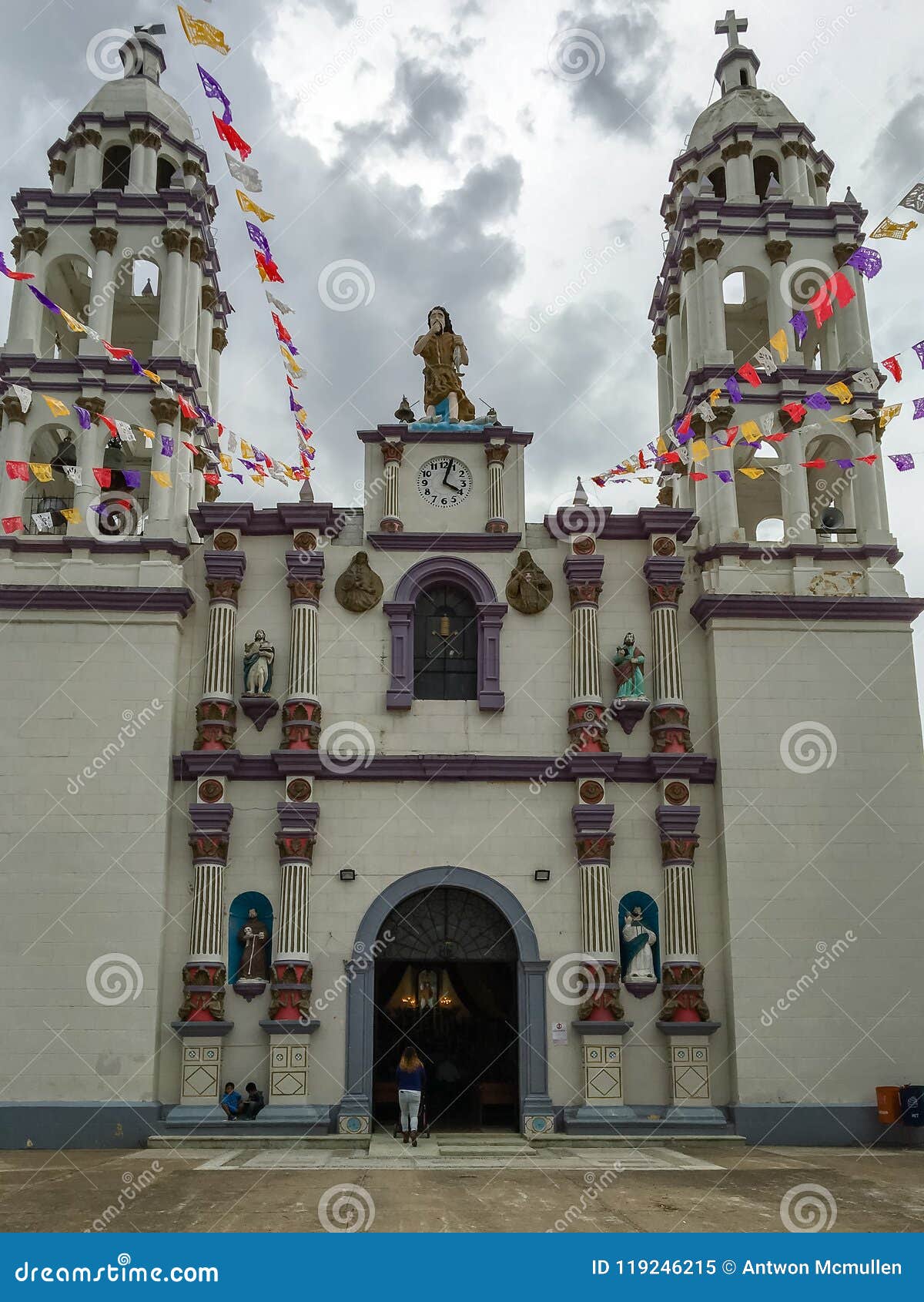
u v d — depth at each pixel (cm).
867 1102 2552
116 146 3281
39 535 2841
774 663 2806
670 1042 2605
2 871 2580
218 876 2631
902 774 2745
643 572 2919
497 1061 2966
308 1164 2155
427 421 3061
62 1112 2448
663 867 2719
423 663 2880
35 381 2916
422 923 2711
